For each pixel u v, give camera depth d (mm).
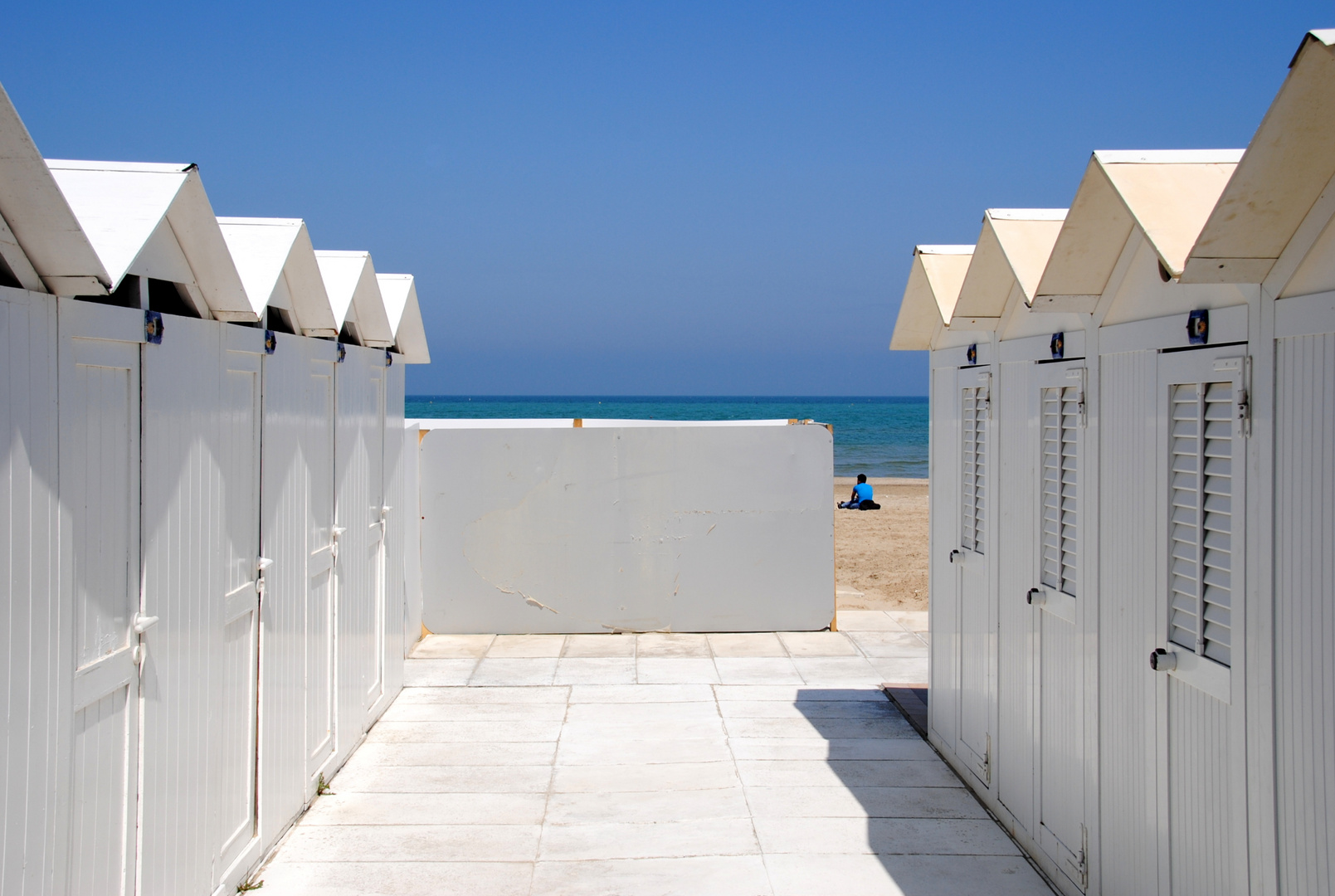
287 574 4988
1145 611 3662
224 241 3658
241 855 4406
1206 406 3248
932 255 5855
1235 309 3035
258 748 4586
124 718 3287
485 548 9688
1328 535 2617
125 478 3264
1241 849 3041
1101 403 4027
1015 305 5012
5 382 2594
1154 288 3582
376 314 6508
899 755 6285
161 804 3547
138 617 3348
